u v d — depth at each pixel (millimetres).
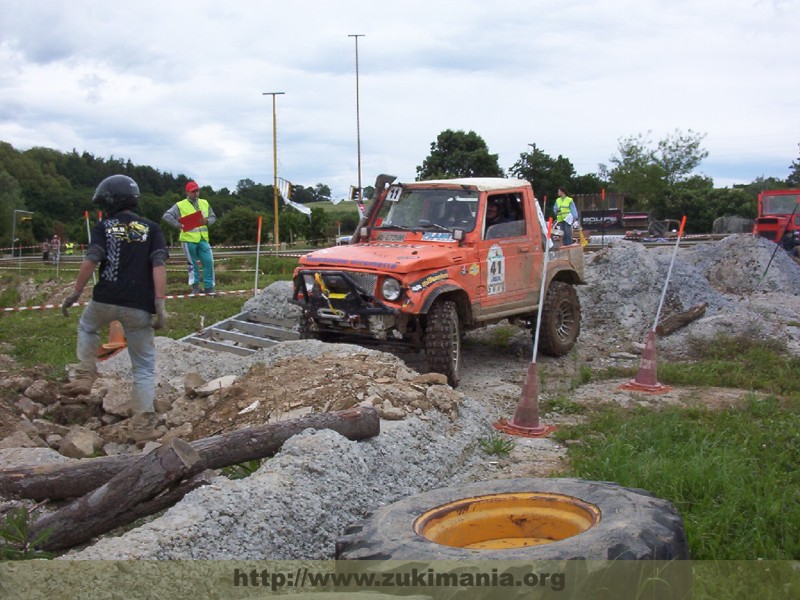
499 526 4520
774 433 7441
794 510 5328
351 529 4398
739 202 60688
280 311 12000
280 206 65875
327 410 7246
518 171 47625
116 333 10195
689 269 14430
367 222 10875
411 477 6332
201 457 5617
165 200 63000
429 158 45688
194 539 4609
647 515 4160
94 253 7109
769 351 11500
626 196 61125
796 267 17094
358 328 9578
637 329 13234
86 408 8086
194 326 13703
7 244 62375
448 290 9547
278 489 5227
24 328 13719
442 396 7793
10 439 7074
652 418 7992
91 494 5180
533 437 7957
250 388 7906
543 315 11297
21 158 83125
